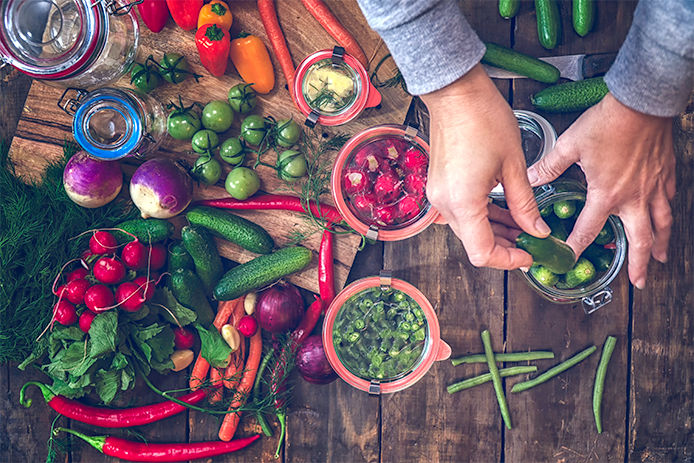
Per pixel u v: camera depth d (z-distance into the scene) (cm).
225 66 113
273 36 114
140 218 117
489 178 81
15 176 117
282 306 115
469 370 122
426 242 121
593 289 112
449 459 123
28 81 121
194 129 114
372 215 112
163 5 112
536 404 122
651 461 122
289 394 122
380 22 69
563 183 110
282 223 119
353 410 123
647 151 88
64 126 118
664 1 67
